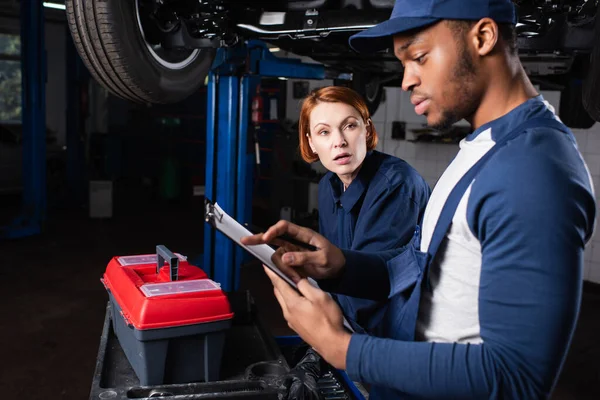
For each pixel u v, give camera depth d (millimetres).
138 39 1950
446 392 626
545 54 2627
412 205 1390
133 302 1312
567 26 1803
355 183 1448
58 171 7879
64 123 8484
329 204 1606
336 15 2010
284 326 3395
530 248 593
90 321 3379
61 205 7027
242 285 4148
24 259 4680
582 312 3812
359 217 1433
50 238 5449
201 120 8031
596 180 4328
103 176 8750
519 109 696
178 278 1436
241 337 1621
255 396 1231
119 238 5586
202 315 1295
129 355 1402
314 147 1476
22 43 5344
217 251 3266
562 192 599
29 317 3398
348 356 690
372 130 1468
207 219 799
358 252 988
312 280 932
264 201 6488
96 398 1174
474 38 677
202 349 1344
